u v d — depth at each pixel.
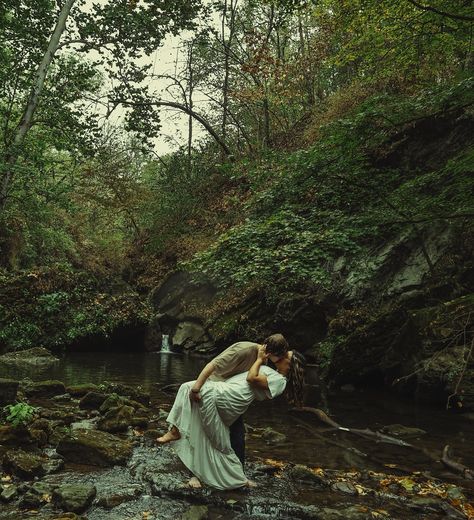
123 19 12.02
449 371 7.73
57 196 11.55
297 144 18.97
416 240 10.70
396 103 7.88
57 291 15.28
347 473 4.54
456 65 14.60
